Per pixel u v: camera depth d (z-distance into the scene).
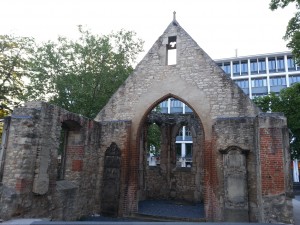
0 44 19.38
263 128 9.88
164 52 14.02
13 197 8.00
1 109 19.17
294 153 20.77
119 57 19.97
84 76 18.64
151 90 13.70
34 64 18.56
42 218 8.85
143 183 18.91
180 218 12.20
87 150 12.48
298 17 12.78
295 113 18.19
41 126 9.23
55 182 9.91
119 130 13.43
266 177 9.51
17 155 8.53
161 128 20.47
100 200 12.91
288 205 9.12
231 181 11.05
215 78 12.86
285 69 50.12
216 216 11.23
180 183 19.50
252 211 10.75
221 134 11.83
